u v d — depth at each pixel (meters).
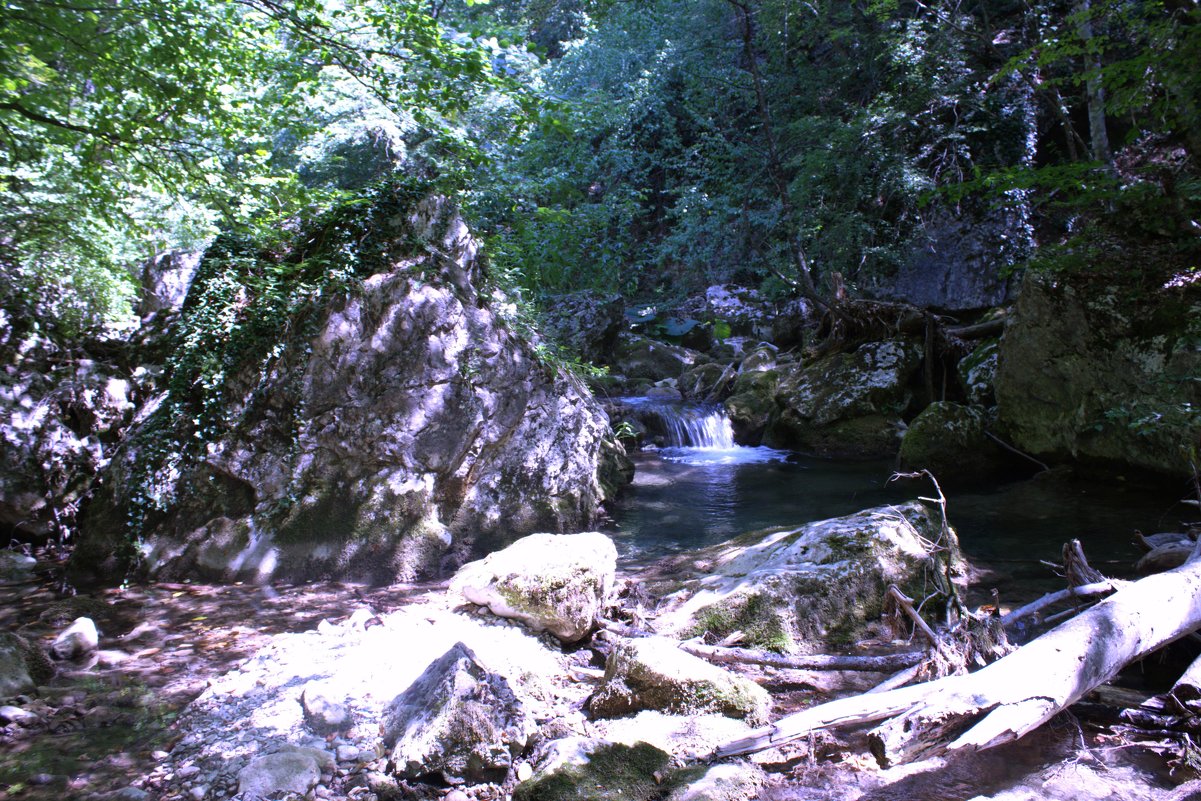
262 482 5.87
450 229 6.86
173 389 6.11
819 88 15.66
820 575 4.70
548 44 22.88
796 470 10.20
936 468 9.27
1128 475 8.01
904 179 13.48
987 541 6.54
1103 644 3.40
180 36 5.93
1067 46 8.08
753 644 4.44
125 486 5.86
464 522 6.29
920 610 4.68
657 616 4.84
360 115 15.03
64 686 4.05
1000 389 9.19
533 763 3.31
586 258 16.98
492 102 11.93
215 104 6.38
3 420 6.84
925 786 3.15
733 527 7.36
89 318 7.72
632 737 3.44
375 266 6.31
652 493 8.84
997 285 13.42
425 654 4.20
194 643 4.63
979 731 3.02
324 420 5.98
